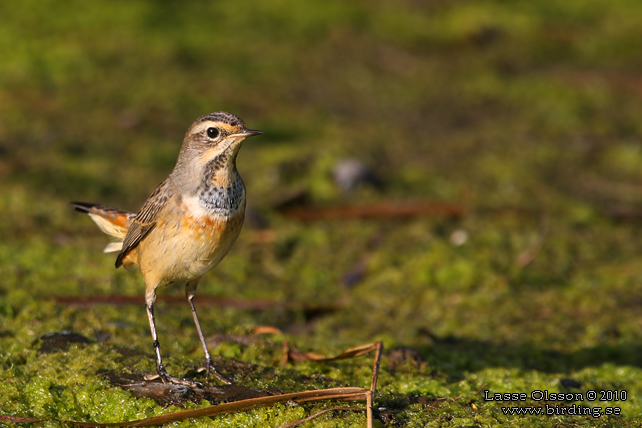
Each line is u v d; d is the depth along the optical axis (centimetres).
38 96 1712
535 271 1186
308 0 2452
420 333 969
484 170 1591
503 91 2033
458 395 707
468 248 1260
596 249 1273
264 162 1559
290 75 2011
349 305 1095
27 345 764
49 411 638
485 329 998
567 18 2461
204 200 695
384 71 2103
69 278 1048
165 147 1583
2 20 2008
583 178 1583
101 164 1484
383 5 2495
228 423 625
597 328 972
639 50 2281
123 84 1811
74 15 2105
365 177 1498
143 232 721
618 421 660
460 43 2281
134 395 659
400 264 1216
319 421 625
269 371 750
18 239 1177
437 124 1841
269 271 1185
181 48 2042
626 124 1866
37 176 1400
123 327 860
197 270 718
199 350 807
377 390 711
